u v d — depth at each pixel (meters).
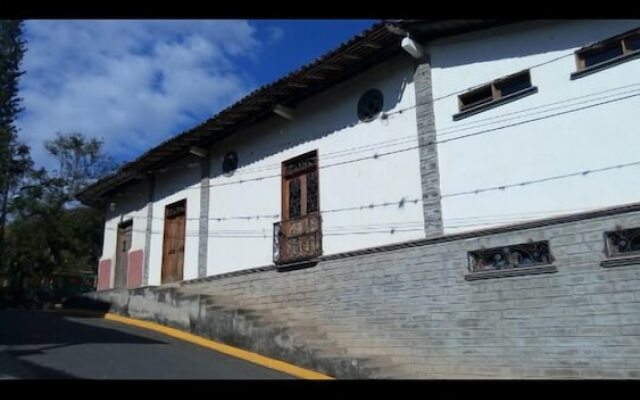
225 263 15.26
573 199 8.83
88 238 28.75
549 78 9.41
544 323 8.51
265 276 13.55
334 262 11.93
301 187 13.52
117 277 20.69
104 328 13.71
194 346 11.84
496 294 9.12
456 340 9.49
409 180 11.04
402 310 10.40
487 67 10.25
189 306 13.70
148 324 14.84
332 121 12.95
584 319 8.13
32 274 26.00
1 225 26.27
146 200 19.36
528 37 9.80
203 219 16.28
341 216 12.24
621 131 8.52
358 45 11.20
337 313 11.59
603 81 8.81
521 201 9.39
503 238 9.20
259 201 14.57
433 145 10.68
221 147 16.25
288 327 11.20
